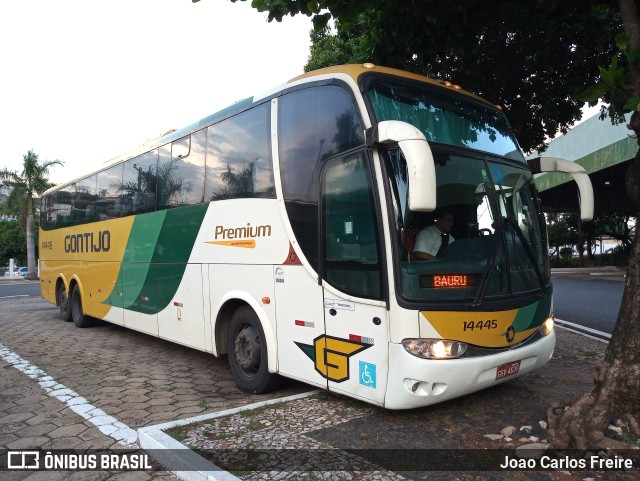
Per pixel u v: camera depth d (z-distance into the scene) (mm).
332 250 4473
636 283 3566
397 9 5719
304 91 4930
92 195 9820
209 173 6254
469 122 4934
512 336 4312
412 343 3861
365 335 4148
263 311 5238
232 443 3936
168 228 7078
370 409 4625
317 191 4652
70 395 5586
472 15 5820
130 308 8148
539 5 5621
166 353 7973
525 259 4664
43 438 4379
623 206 25422
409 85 4723
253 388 5480
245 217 5531
